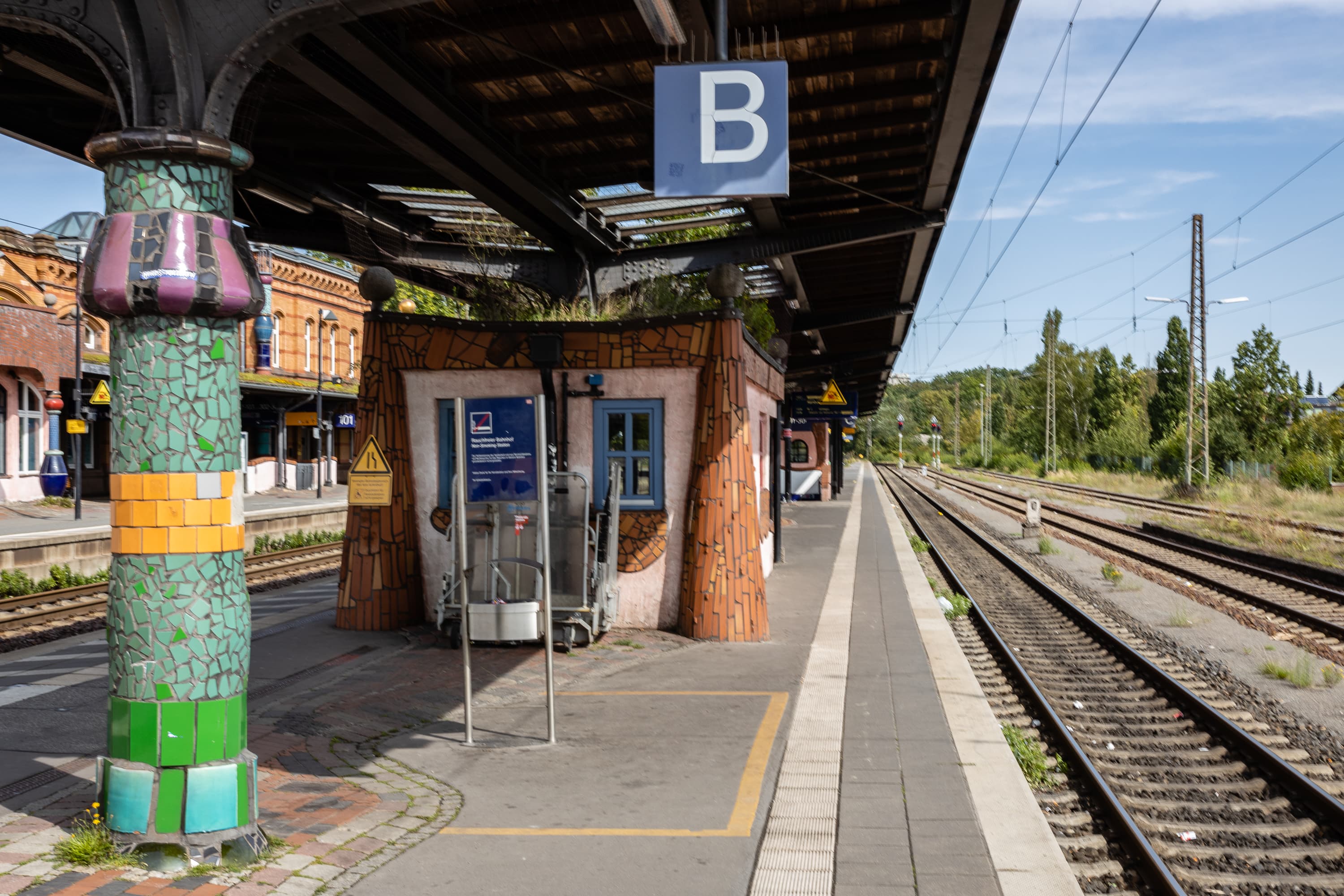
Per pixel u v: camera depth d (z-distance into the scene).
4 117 10.22
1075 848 5.19
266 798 5.40
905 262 18.44
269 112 10.35
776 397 16.02
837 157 12.02
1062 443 77.44
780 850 4.63
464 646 6.49
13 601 13.30
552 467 10.34
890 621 10.99
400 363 10.61
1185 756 6.91
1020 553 21.77
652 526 10.42
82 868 4.37
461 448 6.62
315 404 41.25
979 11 7.99
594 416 10.46
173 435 4.59
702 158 6.73
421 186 13.03
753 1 8.15
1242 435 46.38
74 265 30.06
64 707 7.34
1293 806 5.82
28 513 23.19
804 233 14.27
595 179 12.32
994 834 4.79
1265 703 8.41
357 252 14.58
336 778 5.74
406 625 10.58
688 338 10.22
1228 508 31.00
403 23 8.28
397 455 10.59
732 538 9.91
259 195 13.13
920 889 4.16
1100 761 6.84
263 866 4.45
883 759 6.00
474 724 6.95
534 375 10.52
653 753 6.19
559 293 14.47
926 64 9.52
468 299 16.47
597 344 10.41
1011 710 8.21
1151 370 102.69
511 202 12.38
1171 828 5.48
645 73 9.40
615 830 4.89
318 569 18.41
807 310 23.88
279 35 4.80
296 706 7.36
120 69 4.66
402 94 8.94
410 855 4.60
